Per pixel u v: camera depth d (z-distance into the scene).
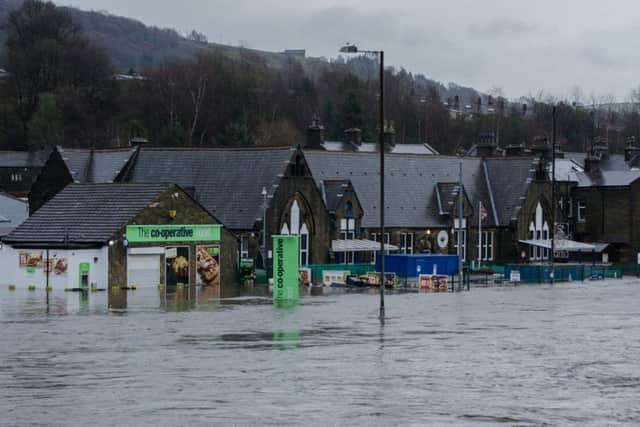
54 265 166.00
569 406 67.19
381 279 119.94
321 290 174.12
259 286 177.12
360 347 95.12
